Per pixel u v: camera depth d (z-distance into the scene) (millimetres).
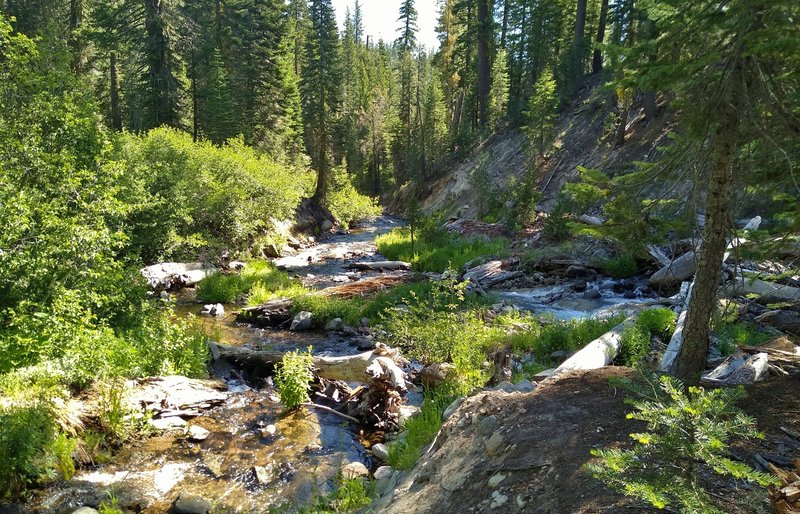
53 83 12445
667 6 4750
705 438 2695
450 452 4992
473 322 10648
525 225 27000
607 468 3535
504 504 3715
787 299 10117
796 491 2693
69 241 8289
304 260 24688
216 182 22234
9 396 6234
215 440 7301
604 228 5617
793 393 4910
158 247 17266
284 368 8711
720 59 4434
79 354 7223
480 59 46344
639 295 14820
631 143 28172
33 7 32438
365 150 73438
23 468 5602
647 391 3852
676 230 5355
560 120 37188
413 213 24062
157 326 9867
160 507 5629
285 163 41031
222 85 36125
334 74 37938
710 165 4895
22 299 7902
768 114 4551
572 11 46938
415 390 9125
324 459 6871
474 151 45469
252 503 5785
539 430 4527
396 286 16969
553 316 12930
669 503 2680
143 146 19359
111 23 30438
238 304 15750
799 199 5379
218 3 46250
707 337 5312
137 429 7215
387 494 5320
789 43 3584
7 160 9375
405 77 66000
